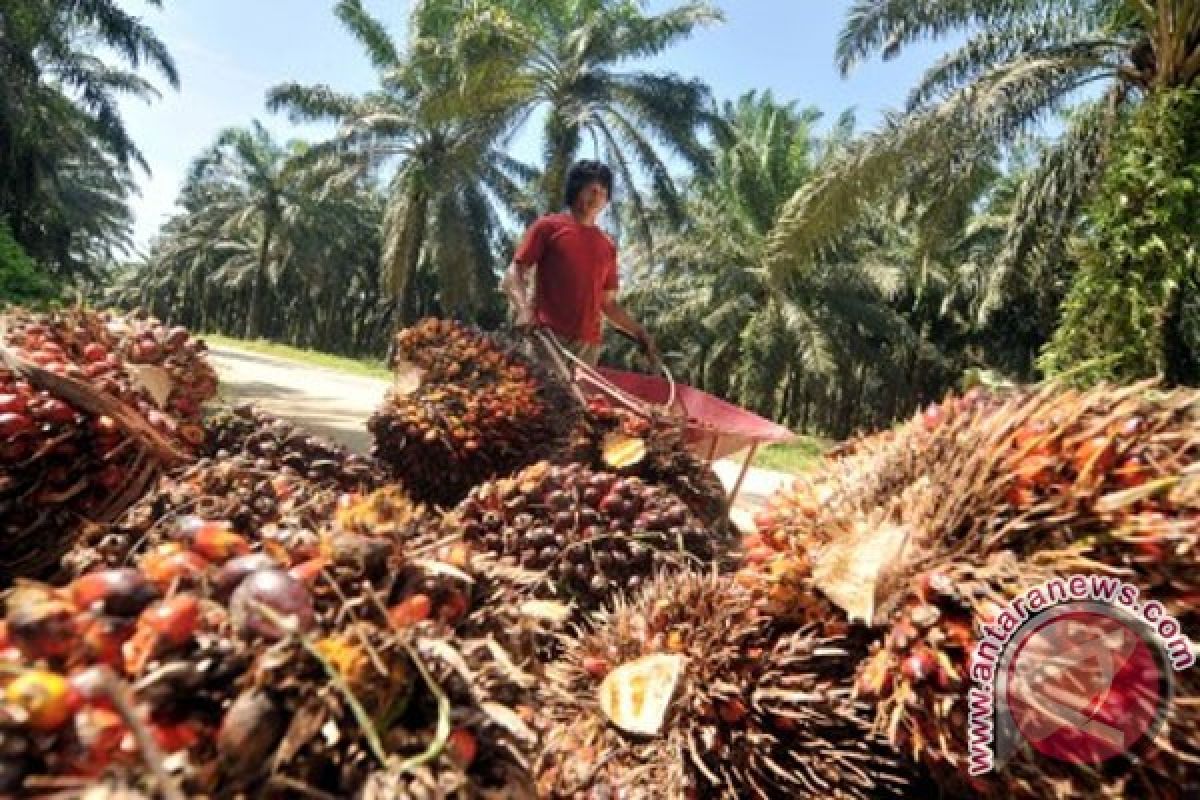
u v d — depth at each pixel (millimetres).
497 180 24750
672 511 2396
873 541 1708
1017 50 11000
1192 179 9125
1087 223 11547
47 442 1717
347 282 46219
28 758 863
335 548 1176
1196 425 1652
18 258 11023
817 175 11273
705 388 30000
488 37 17578
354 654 986
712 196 25812
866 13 10828
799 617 1791
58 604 962
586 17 18828
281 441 2752
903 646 1579
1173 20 9531
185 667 934
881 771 1666
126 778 843
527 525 2295
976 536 1626
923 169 10805
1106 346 9531
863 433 2174
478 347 3443
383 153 24391
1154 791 1489
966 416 1846
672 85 18641
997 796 1543
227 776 908
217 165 49562
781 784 1654
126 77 29031
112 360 2180
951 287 24984
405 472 3371
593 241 4379
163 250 57562
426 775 967
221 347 27953
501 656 1162
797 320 23594
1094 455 1590
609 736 1751
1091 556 1572
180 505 1782
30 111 20406
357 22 22984
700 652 1733
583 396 3480
